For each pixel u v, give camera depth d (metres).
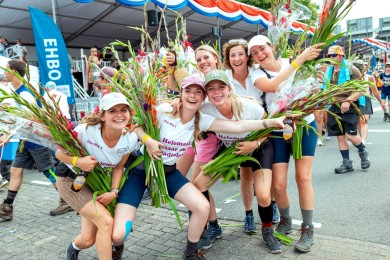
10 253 3.38
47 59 6.38
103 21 12.24
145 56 2.94
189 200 2.77
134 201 2.73
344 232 3.40
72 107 6.56
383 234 3.29
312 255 2.98
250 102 2.94
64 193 2.66
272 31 3.34
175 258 3.12
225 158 2.96
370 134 9.09
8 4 9.59
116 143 2.64
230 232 3.60
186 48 3.70
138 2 7.05
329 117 5.60
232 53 3.11
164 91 3.46
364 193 4.53
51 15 10.93
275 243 3.09
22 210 4.64
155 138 2.75
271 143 3.17
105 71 3.69
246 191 3.45
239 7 10.53
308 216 3.09
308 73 2.92
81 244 2.78
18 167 4.26
